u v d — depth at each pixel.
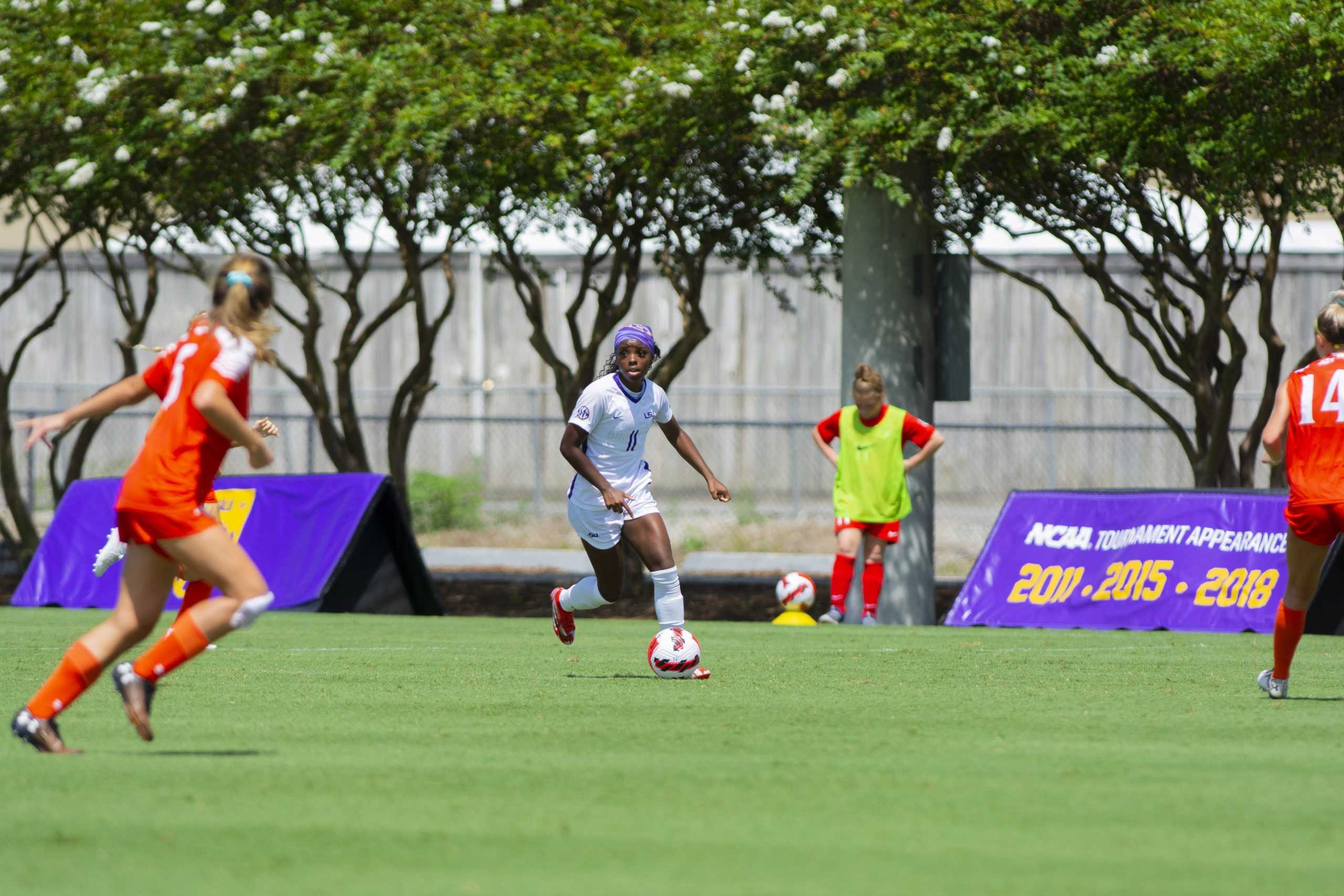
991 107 50.53
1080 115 48.88
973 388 97.38
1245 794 16.06
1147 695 26.72
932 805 15.39
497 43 55.69
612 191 59.91
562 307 100.31
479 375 101.38
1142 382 96.25
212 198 59.44
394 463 67.12
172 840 13.59
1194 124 49.06
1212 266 57.25
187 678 29.03
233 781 16.64
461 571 78.06
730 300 100.06
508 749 19.23
